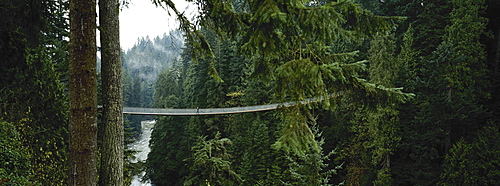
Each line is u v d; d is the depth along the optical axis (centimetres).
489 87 1570
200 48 490
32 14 445
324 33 269
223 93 2502
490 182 1255
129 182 1511
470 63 1421
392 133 1509
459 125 1510
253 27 296
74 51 386
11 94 839
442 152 1595
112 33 491
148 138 4975
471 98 1405
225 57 2669
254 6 277
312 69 263
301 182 932
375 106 414
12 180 602
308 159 908
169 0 412
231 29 402
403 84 1587
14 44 490
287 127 280
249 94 2180
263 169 1666
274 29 291
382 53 1496
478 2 1463
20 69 532
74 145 398
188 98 3083
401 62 1584
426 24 1756
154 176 2698
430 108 1457
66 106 1048
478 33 1436
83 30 383
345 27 337
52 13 468
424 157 1522
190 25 447
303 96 283
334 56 415
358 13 312
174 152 2653
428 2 1766
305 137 276
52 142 960
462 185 1299
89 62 391
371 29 333
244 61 2542
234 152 1912
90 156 403
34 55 876
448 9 1703
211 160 998
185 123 2661
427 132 1482
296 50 339
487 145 1270
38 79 904
